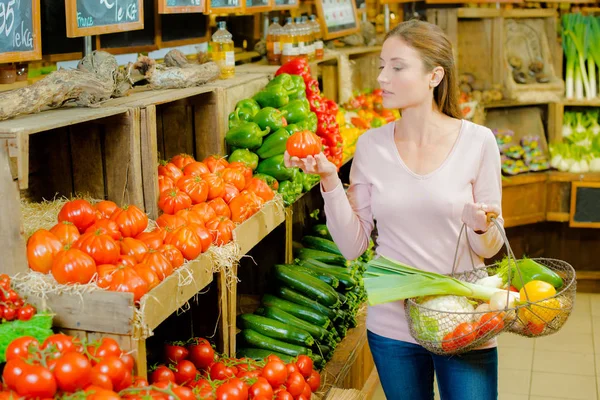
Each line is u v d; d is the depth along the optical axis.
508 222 5.74
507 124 6.07
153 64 2.92
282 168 3.31
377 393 3.99
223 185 2.89
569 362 4.43
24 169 1.98
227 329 2.84
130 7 2.97
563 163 5.80
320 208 4.77
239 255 2.72
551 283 2.12
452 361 2.22
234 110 3.43
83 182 2.62
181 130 3.23
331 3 5.03
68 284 2.02
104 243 2.12
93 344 1.97
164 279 2.20
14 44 2.34
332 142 3.92
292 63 3.92
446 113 2.39
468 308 2.13
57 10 3.01
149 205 2.65
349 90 5.07
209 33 4.21
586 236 5.93
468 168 2.28
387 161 2.34
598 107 6.10
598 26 5.92
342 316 3.70
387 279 2.17
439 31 2.30
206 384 2.44
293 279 3.56
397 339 2.31
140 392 1.97
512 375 4.27
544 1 5.88
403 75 2.26
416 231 2.30
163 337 2.92
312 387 2.90
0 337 1.90
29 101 2.18
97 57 2.51
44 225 2.31
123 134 2.55
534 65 6.01
